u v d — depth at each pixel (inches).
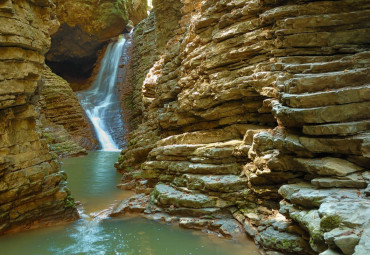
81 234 307.0
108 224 332.2
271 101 295.6
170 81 522.0
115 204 404.5
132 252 266.8
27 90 311.0
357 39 301.1
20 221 312.5
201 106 397.7
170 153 398.6
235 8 391.9
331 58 301.1
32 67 309.7
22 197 312.5
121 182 524.1
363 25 299.9
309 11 317.7
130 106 1172.5
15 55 288.0
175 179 376.2
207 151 358.9
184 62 468.1
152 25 1222.9
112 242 287.4
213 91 380.2
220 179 327.3
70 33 1311.5
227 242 276.8
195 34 461.7
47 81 1026.7
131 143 613.0
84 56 1466.5
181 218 323.6
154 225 322.7
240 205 306.7
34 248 277.4
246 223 289.9
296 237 233.8
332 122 230.4
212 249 266.8
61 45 1350.9
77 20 1263.5
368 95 226.8
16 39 281.9
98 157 851.4
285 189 241.1
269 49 339.0
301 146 240.4
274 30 331.9
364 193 195.5
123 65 1348.4
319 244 186.4
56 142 882.8
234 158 344.2
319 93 235.6
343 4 308.5
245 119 372.2
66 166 697.6
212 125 410.6
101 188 489.1
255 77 329.7
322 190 217.2
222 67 382.9
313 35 309.4
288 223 247.8
